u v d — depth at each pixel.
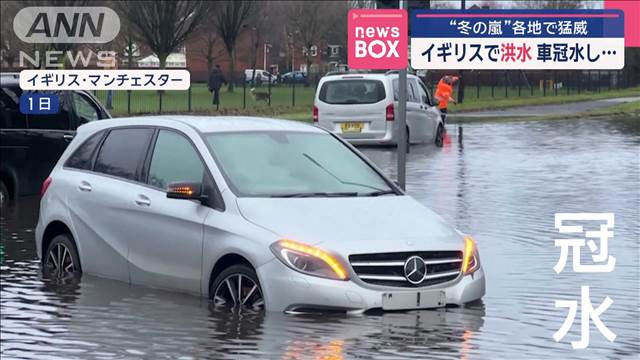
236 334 10.28
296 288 10.55
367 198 11.76
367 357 9.52
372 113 32.81
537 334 10.50
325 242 10.65
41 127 22.52
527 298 12.16
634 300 12.17
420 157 30.80
